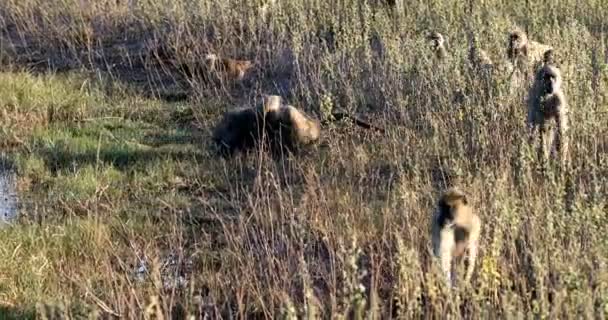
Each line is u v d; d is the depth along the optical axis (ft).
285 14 76.23
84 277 38.73
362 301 28.66
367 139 55.06
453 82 57.21
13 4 85.35
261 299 33.88
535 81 47.50
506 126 50.98
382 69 61.98
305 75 63.52
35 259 40.83
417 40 64.23
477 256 34.19
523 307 30.89
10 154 57.06
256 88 65.92
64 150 56.90
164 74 72.38
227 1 79.61
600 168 44.21
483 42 64.75
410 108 58.18
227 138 55.06
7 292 38.40
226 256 40.52
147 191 50.60
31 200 49.85
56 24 82.33
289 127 53.62
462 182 44.04
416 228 37.88
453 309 29.66
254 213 42.34
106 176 52.42
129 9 83.66
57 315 35.40
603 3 78.13
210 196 49.78
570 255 32.04
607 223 35.65
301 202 43.57
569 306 28.99
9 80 68.54
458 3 74.95
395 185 45.29
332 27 74.84
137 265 40.73
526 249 34.09
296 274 37.24
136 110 65.00
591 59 60.49
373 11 78.59
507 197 38.17
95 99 67.26
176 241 43.60
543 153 45.57
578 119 49.21
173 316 36.24
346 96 61.46
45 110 64.44
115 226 45.39
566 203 41.50
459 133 52.24
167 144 58.54
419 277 31.53
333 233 40.06
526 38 63.05
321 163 51.47
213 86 67.51
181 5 79.92
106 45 79.71
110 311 34.42
